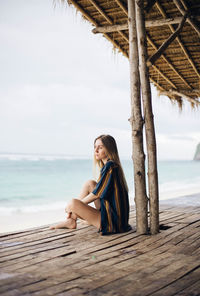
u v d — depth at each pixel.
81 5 3.68
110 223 2.95
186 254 2.37
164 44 3.19
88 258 2.24
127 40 4.34
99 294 1.61
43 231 3.11
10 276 1.86
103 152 3.08
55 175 27.41
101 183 2.90
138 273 1.94
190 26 4.00
